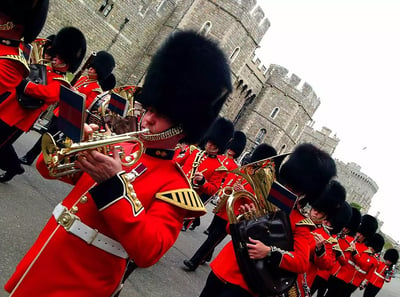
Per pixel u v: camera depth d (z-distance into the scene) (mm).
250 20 24766
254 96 32156
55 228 1593
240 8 23828
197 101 1669
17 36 2801
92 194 1396
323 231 4289
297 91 33031
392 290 18719
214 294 2969
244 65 26281
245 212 2740
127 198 1394
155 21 22531
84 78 5707
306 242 2779
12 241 3404
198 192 5102
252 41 25781
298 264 2602
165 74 1658
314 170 2945
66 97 1272
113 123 1913
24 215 3988
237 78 26172
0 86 2732
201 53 1699
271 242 2609
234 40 24359
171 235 1525
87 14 18703
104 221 1540
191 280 5023
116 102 2113
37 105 3424
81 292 1508
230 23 23672
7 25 2695
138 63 22594
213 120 1801
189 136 1731
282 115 32656
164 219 1521
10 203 4074
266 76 32438
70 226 1527
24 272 1584
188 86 1647
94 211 1538
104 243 1536
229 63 1812
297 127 34375
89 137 1383
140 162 1652
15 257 3193
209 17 23359
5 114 3281
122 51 21438
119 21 20422
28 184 4953
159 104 1638
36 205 4402
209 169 5129
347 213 5523
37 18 2818
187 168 4836
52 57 4539
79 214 1549
